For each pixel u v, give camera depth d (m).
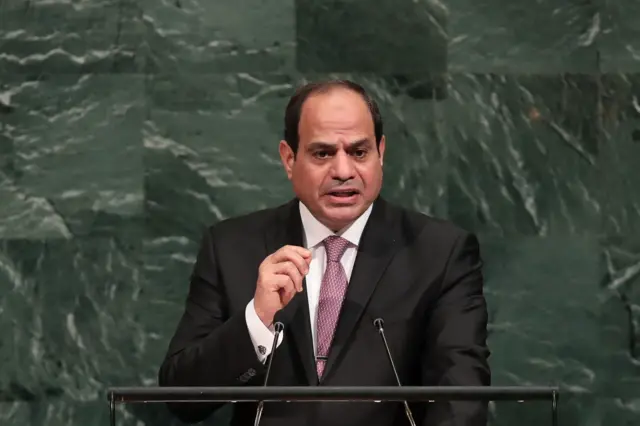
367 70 11.73
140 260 11.61
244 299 9.00
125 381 11.56
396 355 8.59
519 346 11.70
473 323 8.70
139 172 11.61
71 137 11.56
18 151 11.54
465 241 9.12
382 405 8.46
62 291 11.55
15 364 11.50
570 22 11.80
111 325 11.58
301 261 8.05
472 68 11.75
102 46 11.61
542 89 11.76
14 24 11.54
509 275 11.72
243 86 11.66
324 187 8.60
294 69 11.70
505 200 11.71
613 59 11.80
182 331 9.13
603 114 11.77
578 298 11.73
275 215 9.48
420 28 11.74
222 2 11.67
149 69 11.62
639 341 11.70
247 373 8.22
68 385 11.54
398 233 9.15
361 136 8.59
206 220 11.62
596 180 11.73
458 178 11.70
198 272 9.38
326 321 8.74
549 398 6.42
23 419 11.49
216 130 11.64
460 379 8.22
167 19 11.64
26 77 11.54
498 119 11.73
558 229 11.73
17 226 11.52
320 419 8.42
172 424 11.61
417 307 8.74
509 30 11.78
